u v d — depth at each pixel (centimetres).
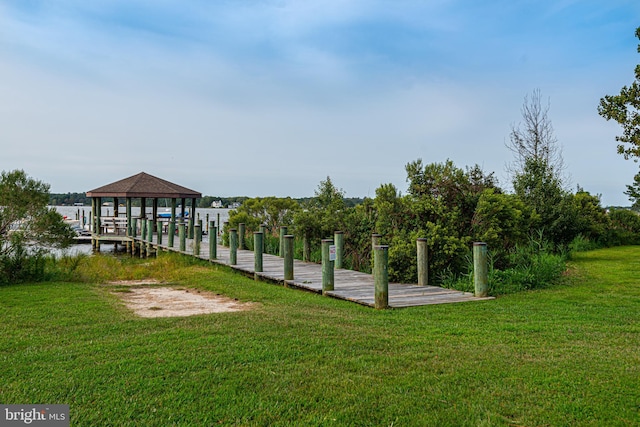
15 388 441
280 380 462
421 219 1220
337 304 876
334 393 434
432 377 469
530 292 993
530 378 464
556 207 1727
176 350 552
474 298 923
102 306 832
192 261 1695
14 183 1177
